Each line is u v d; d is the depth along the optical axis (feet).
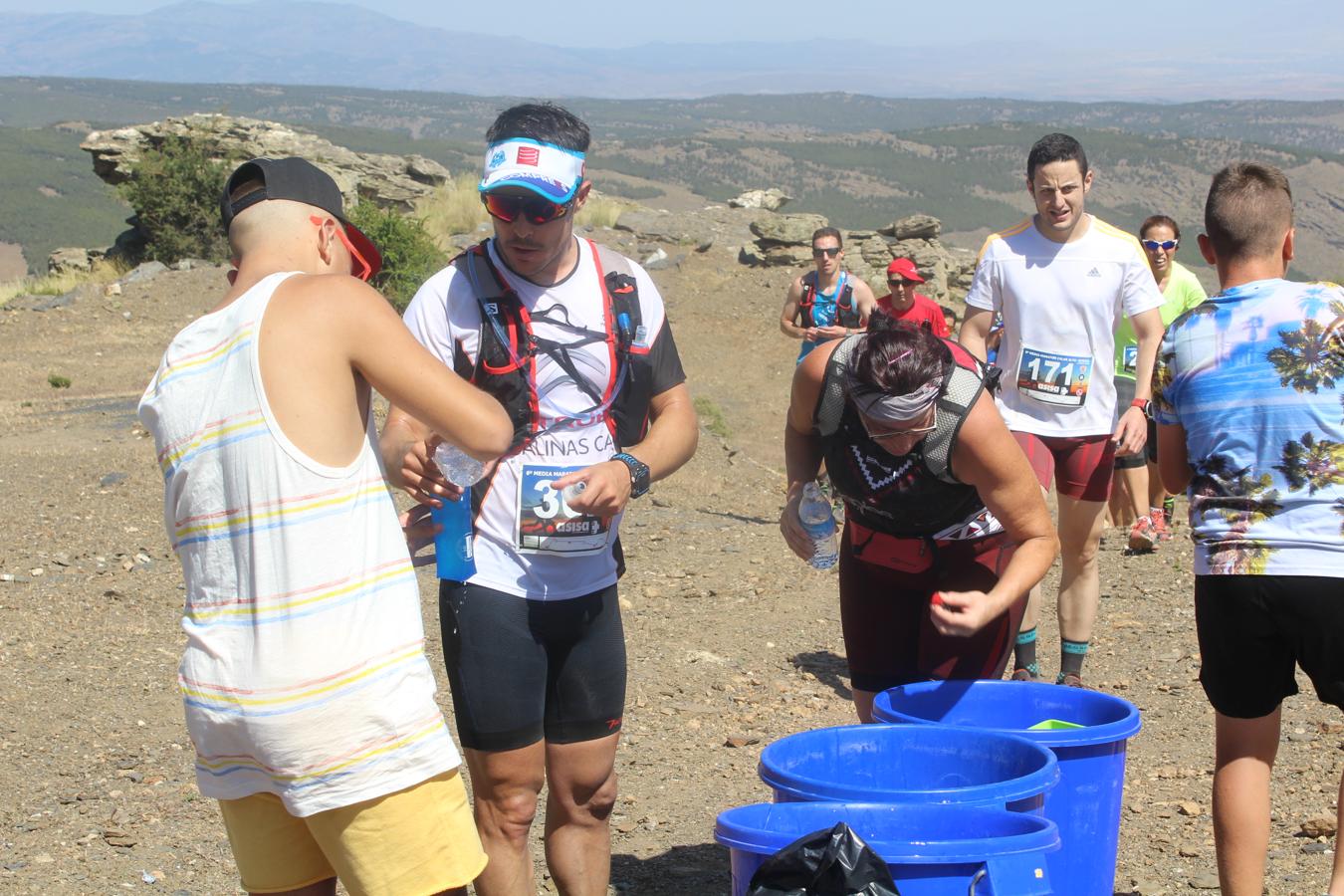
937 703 11.60
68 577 24.98
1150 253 26.12
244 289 7.96
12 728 16.74
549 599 10.01
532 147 9.62
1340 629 9.97
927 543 12.00
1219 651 10.50
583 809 10.57
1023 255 17.33
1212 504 10.59
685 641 22.12
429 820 7.72
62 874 12.52
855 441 11.40
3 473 34.96
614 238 84.23
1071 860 9.72
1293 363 10.24
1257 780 10.42
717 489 40.60
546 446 9.98
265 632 7.42
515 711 9.95
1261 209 10.72
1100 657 20.65
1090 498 17.52
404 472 9.46
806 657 21.21
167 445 7.73
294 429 7.43
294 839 8.01
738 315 74.13
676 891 12.29
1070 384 17.16
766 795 15.08
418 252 68.90
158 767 15.80
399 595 7.80
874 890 7.64
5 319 65.41
